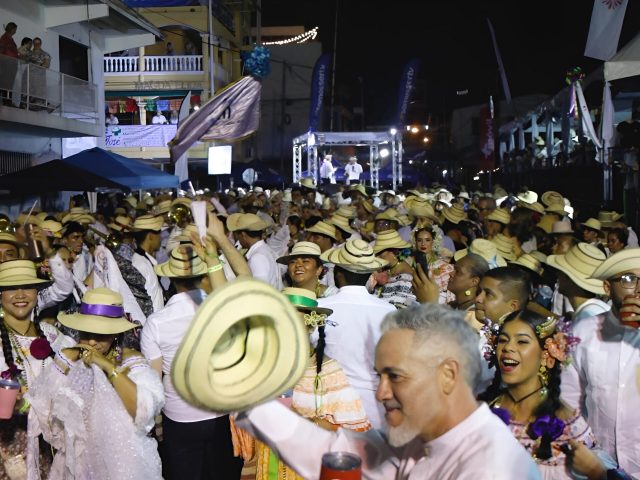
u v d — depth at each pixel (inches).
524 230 401.7
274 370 90.4
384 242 302.2
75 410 181.5
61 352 189.3
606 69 587.2
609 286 175.5
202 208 130.3
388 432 97.3
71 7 906.7
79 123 894.4
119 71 1583.4
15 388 181.3
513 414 149.4
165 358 221.3
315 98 1489.9
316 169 1515.7
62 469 185.8
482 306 198.7
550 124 1061.1
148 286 316.2
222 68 1711.4
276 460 188.7
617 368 169.3
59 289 260.2
